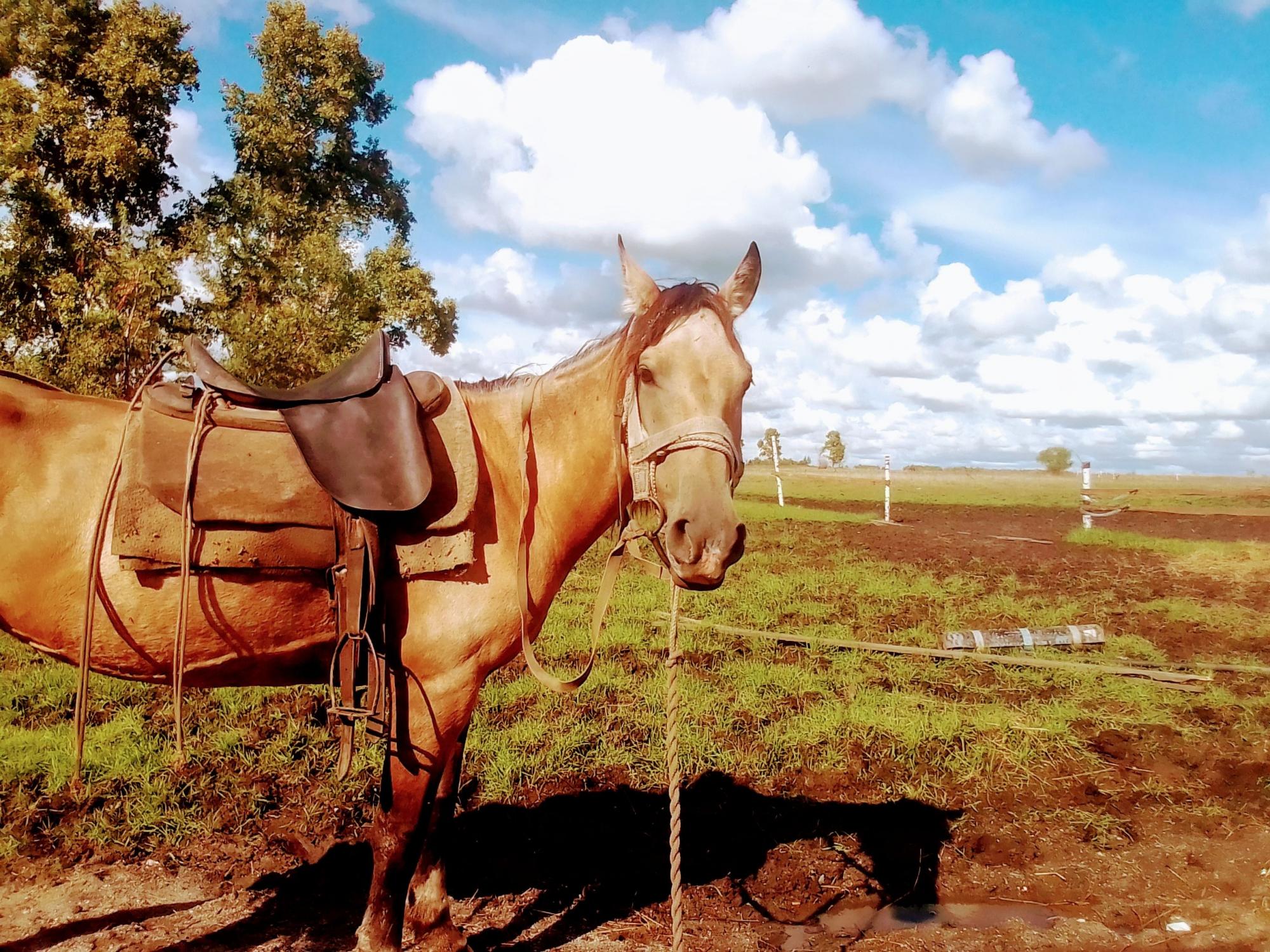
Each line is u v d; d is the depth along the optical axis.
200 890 3.18
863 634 7.24
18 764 3.90
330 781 3.99
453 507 2.32
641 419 2.34
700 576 2.12
